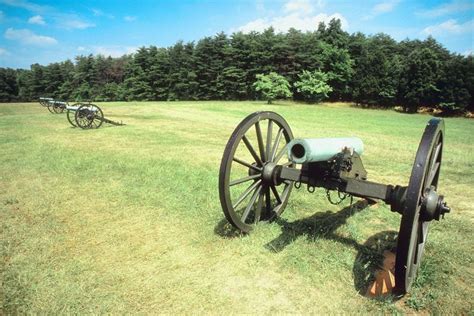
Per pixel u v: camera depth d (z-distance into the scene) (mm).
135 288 2920
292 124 16891
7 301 2719
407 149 10016
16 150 8461
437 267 3281
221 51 46688
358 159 3621
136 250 3559
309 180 3463
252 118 3607
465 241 3883
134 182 5816
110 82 61125
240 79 44781
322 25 44969
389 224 4348
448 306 2756
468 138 14445
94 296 2801
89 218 4348
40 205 4762
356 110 33594
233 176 6445
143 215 4438
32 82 63375
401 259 2568
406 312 2709
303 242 3715
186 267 3248
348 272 3199
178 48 52188
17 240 3736
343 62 40719
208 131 12820
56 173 6363
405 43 52750
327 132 13711
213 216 4371
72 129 12680
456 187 6164
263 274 3152
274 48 42969
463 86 33031
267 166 3867
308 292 2916
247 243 3660
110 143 9758
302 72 41844
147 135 11438
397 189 3043
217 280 3055
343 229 4121
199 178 6078
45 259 3328
